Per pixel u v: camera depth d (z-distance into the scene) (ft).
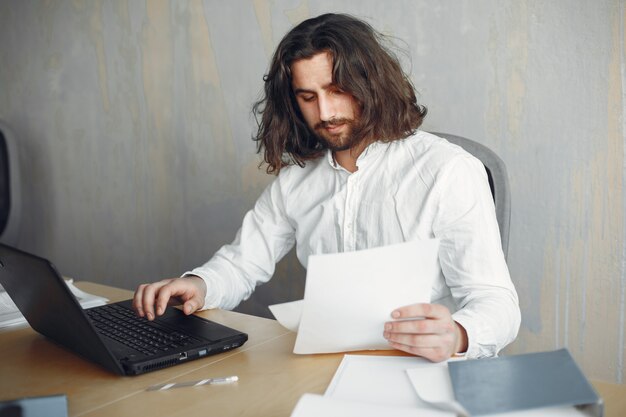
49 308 3.40
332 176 5.14
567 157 6.03
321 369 3.32
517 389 2.52
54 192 11.40
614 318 5.96
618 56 5.64
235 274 5.13
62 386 3.22
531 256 6.36
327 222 5.04
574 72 5.88
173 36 9.04
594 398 2.35
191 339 3.69
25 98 11.57
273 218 5.45
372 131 4.73
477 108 6.48
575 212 6.05
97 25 10.07
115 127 10.12
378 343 3.45
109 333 3.89
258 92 8.20
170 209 9.57
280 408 2.87
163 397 3.03
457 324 3.45
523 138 6.25
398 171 4.75
